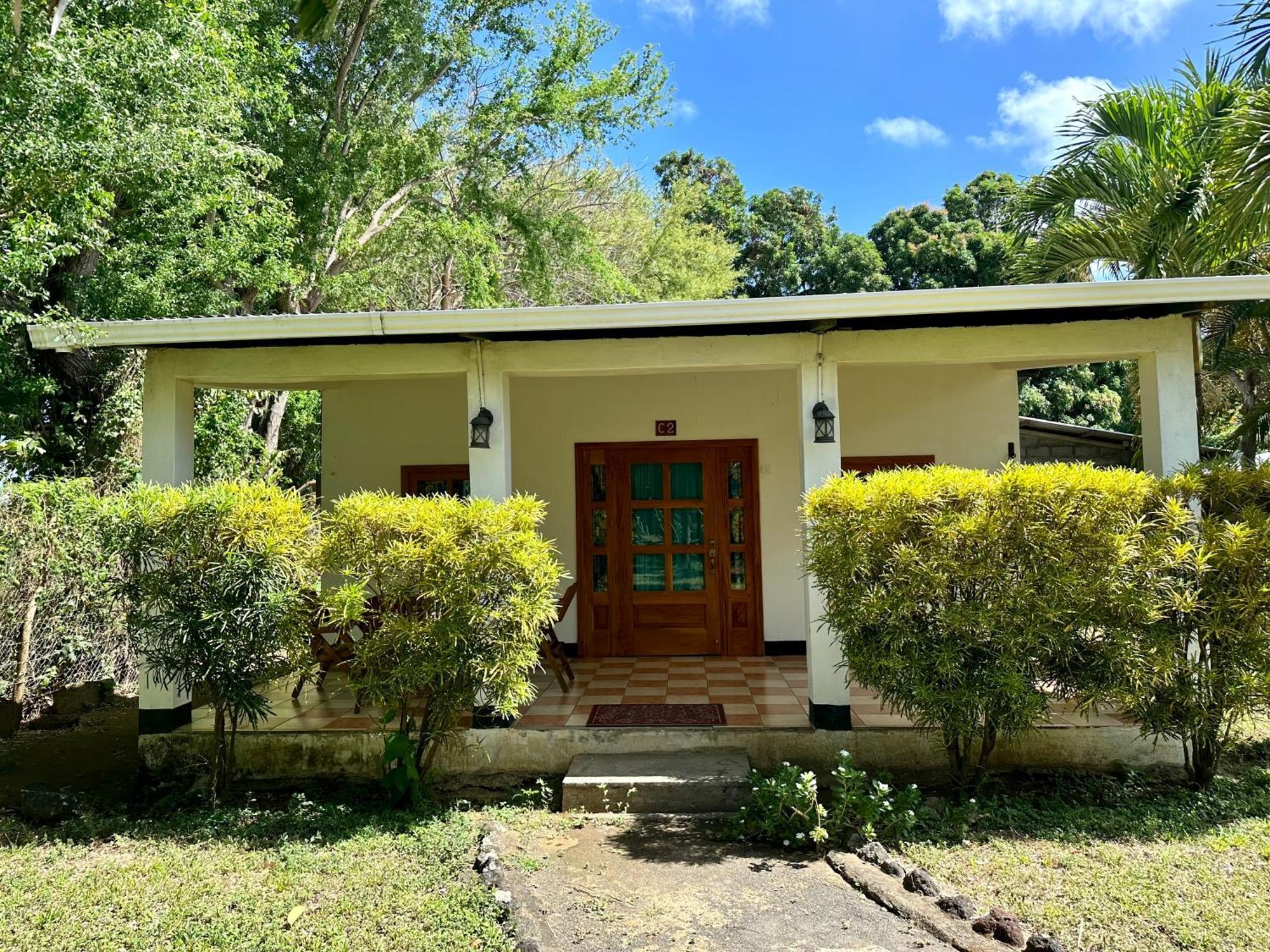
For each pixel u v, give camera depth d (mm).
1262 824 4059
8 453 6703
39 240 5648
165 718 5293
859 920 3221
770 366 5375
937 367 7754
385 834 4164
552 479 7863
